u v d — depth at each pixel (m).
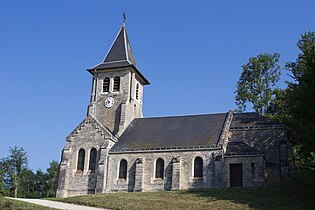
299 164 36.72
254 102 59.06
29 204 29.91
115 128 53.50
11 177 81.12
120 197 35.94
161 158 45.62
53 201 35.44
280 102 54.00
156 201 33.25
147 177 45.31
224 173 42.53
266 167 44.81
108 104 55.28
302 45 38.91
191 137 46.97
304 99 31.50
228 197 33.69
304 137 30.23
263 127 47.03
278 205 29.95
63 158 49.16
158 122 52.69
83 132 49.78
